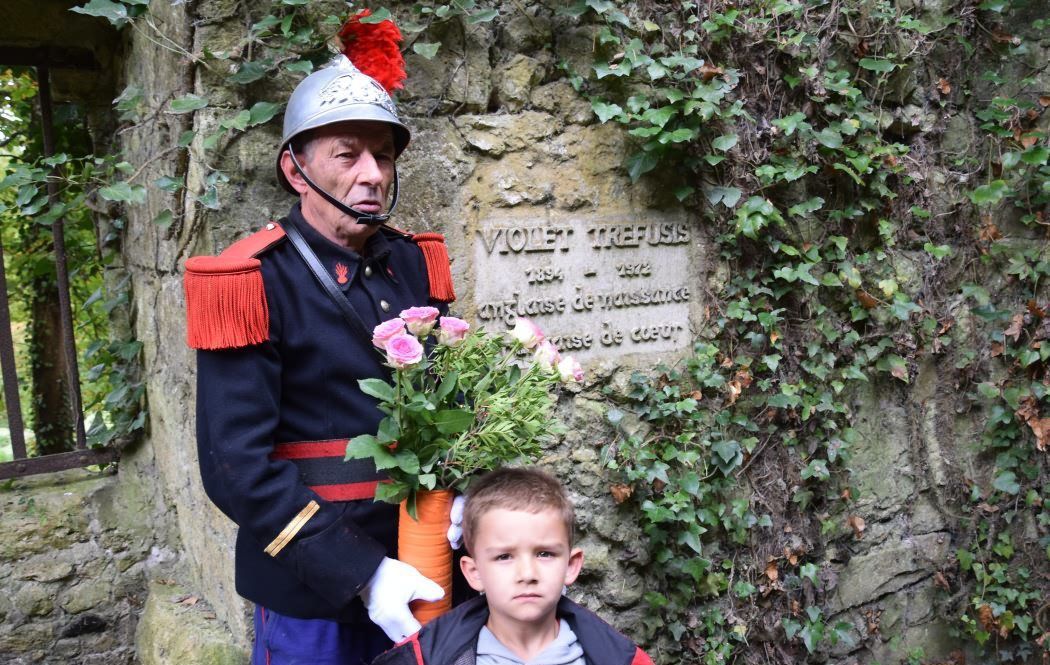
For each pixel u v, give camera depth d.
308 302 1.65
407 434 1.57
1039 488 3.44
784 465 2.99
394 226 2.31
